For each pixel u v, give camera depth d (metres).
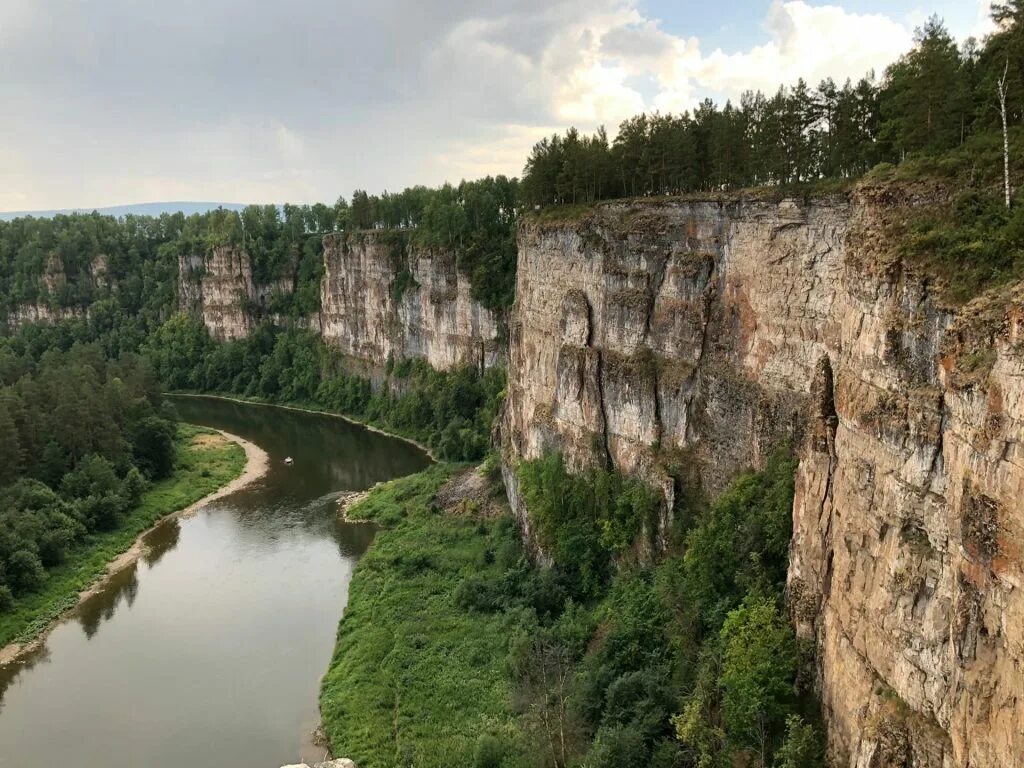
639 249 62.25
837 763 31.30
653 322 61.72
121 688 57.19
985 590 22.61
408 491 96.25
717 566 46.19
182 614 68.44
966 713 23.50
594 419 66.69
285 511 94.69
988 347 23.36
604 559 61.97
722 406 54.78
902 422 27.97
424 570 72.75
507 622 59.78
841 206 45.00
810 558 36.19
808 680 35.41
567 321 70.62
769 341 50.91
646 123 71.88
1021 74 36.06
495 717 48.50
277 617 67.38
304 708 54.16
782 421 49.25
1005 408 21.67
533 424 77.62
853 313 33.16
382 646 59.03
